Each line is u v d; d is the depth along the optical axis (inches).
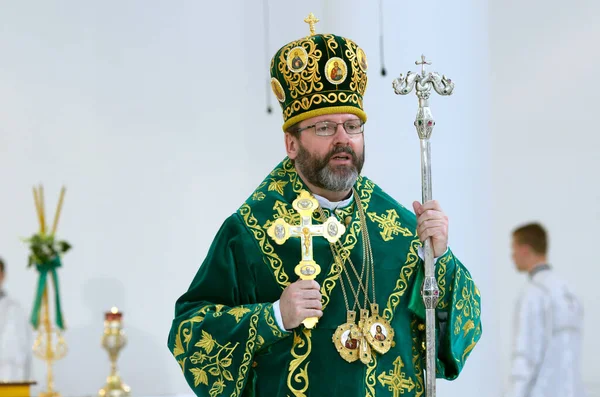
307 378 369.4
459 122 735.1
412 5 746.8
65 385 876.0
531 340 716.7
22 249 895.1
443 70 740.7
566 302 722.2
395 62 745.6
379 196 412.2
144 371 896.9
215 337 372.2
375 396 369.1
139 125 928.9
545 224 882.1
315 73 388.2
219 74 947.3
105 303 900.0
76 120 919.0
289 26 955.3
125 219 915.4
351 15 764.6
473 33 744.3
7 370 833.5
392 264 390.0
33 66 917.8
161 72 937.5
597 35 875.4
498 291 880.3
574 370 715.4
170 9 944.3
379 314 380.8
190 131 937.5
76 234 904.9
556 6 890.1
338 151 382.6
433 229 372.2
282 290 382.0
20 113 911.0
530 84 899.4
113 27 933.8
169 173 928.9
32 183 906.1
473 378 729.6
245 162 944.3
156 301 911.7
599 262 856.3
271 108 952.9
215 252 393.4
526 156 896.3
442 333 393.4
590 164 872.9
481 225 736.3
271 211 396.5
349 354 369.4
